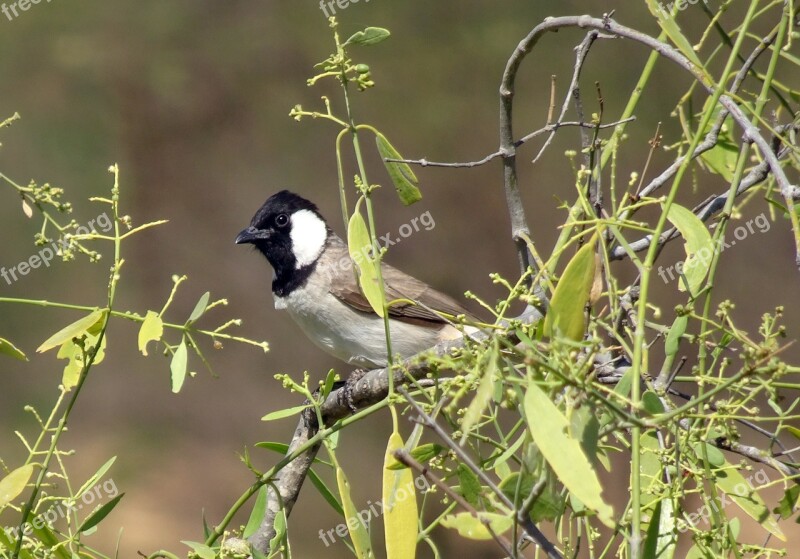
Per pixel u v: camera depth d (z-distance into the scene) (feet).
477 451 13.24
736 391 12.52
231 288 64.80
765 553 12.62
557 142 58.90
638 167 56.34
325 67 14.47
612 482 41.11
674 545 13.08
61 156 63.41
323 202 61.87
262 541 18.30
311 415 18.61
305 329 29.19
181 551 52.85
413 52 62.23
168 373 63.93
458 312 28.50
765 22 48.19
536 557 13.84
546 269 12.61
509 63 15.69
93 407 62.18
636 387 10.73
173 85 65.00
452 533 44.42
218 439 62.13
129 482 57.67
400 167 15.60
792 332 56.75
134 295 63.98
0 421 59.47
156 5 65.87
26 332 61.57
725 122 18.49
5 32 64.13
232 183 64.69
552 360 10.64
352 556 52.16
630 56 59.00
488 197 59.62
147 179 64.64
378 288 13.82
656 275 50.16
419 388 13.24
